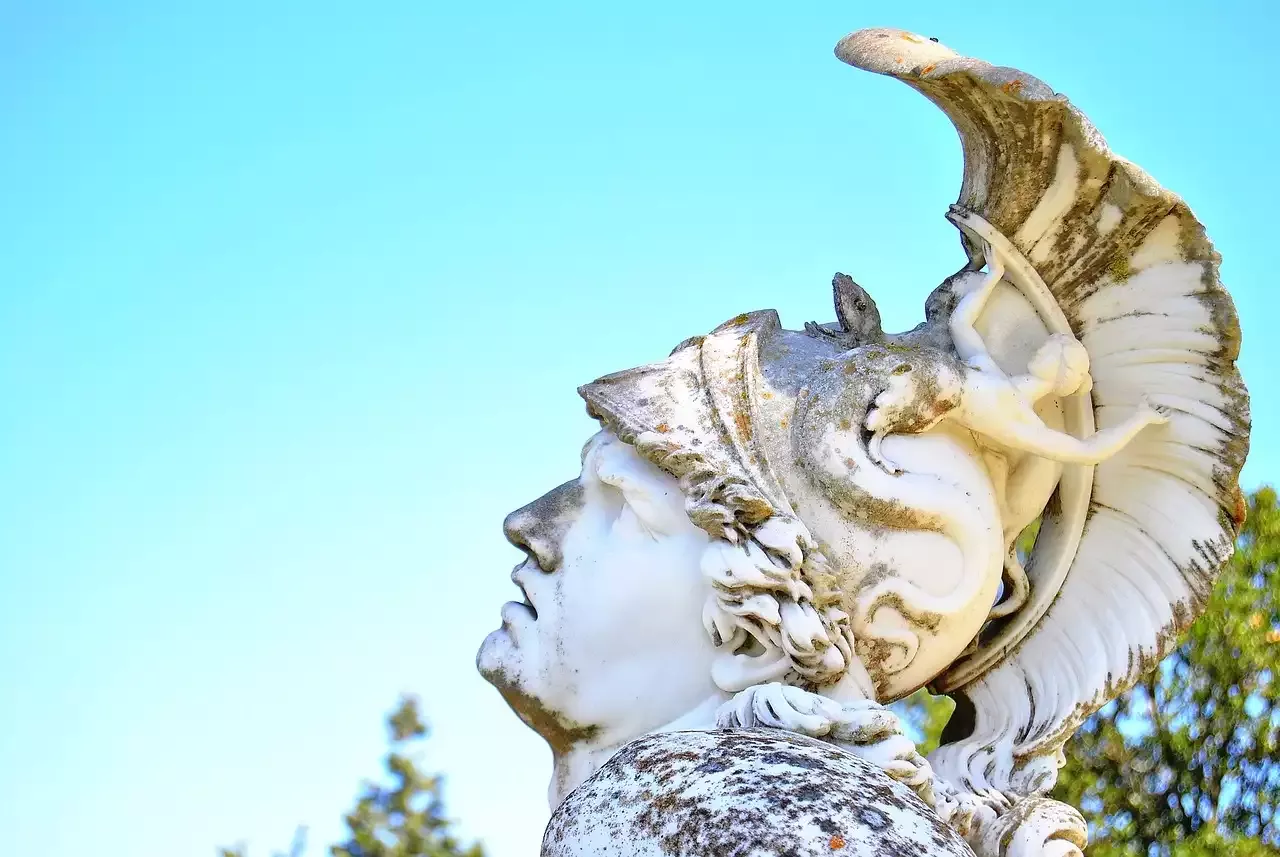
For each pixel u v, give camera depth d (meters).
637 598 3.76
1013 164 3.84
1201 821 7.11
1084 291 3.94
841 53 3.91
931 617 3.71
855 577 3.69
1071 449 3.84
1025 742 3.93
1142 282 3.90
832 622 3.62
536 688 3.84
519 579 3.93
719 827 2.95
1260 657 7.16
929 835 3.01
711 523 3.65
